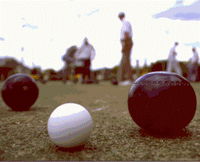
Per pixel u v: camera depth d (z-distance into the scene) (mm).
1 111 804
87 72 2629
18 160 375
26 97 781
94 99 1151
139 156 390
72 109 408
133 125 607
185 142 460
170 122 458
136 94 480
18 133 532
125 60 1859
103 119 684
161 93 455
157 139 481
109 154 399
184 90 463
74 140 398
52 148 429
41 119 678
